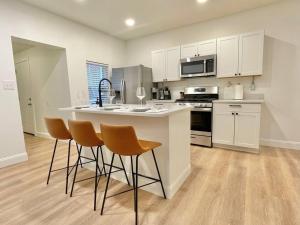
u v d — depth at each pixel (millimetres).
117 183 2203
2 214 1656
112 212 1659
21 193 1995
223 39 3412
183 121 2129
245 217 1538
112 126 1451
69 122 1856
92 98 4363
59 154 3262
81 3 3035
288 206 1662
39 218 1596
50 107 4223
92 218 1584
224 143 3266
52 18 3377
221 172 2381
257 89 3469
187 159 2279
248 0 3064
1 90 2713
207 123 3381
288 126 3277
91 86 4332
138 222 1514
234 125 3143
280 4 3127
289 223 1455
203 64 3613
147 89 4363
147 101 4207
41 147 3713
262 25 3311
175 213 1619
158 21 3875
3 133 2742
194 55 3762
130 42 5109
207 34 3898
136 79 4227
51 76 4047
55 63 3896
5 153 2771
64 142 4074
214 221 1504
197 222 1499
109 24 3996
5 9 2732
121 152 1523
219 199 1803
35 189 2076
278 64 3244
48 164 2811
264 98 3420
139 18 3709
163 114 1557
